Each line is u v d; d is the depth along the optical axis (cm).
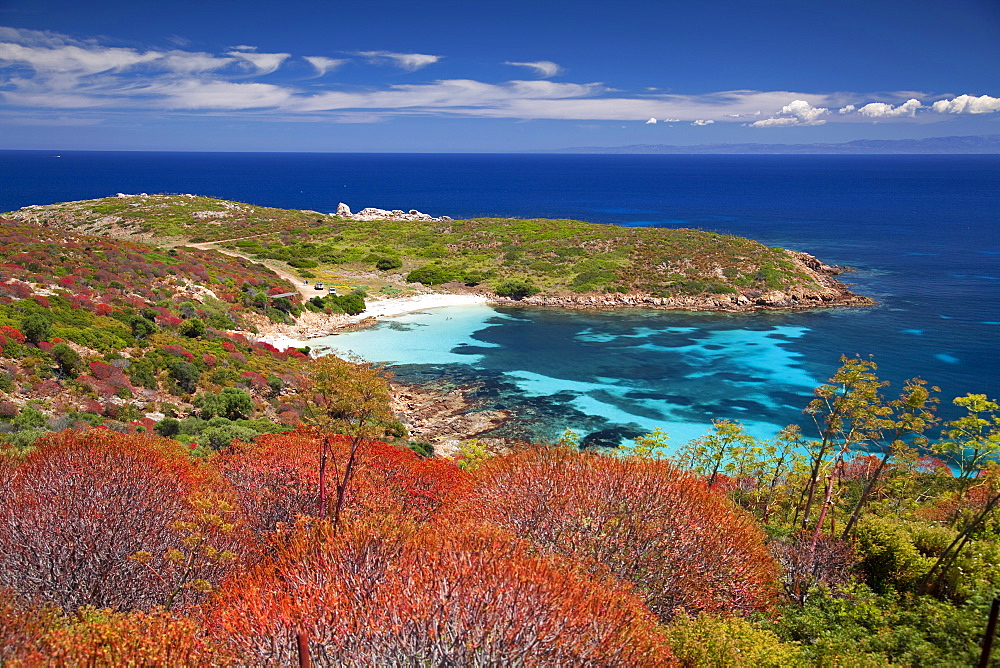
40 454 1670
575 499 1500
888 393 4847
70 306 4478
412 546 1249
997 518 1545
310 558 1223
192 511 1482
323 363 1689
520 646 966
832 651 1102
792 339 6450
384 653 959
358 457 2083
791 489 2262
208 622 1049
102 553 1277
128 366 3816
